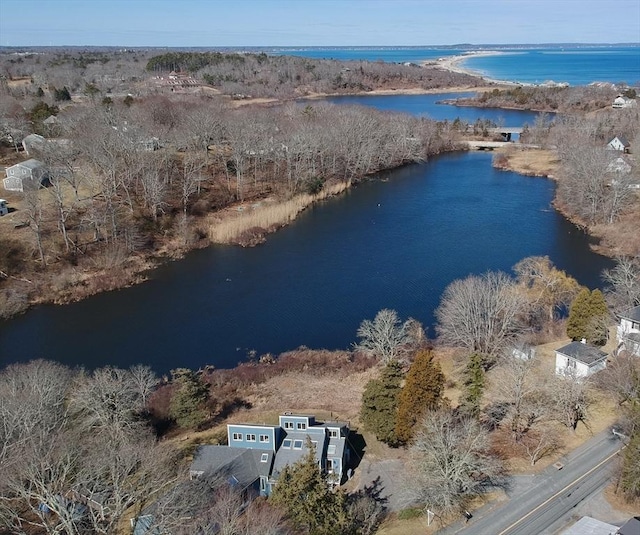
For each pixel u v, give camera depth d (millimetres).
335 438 49875
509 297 66312
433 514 42625
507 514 42375
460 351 65625
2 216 96812
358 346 69625
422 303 80312
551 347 65250
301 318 78188
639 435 40938
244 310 80812
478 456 46156
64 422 47500
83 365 67812
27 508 42469
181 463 49156
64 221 92312
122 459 42875
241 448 48500
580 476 45719
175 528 37250
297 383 64125
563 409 51500
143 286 88875
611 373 56250
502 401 55094
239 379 64500
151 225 103125
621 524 40188
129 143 109438
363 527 41000
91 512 38875
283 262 96438
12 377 54312
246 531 35938
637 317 62625
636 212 105250
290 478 40750
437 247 100188
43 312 81125
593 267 88938
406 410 49875
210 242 104688
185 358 69688
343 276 90250
